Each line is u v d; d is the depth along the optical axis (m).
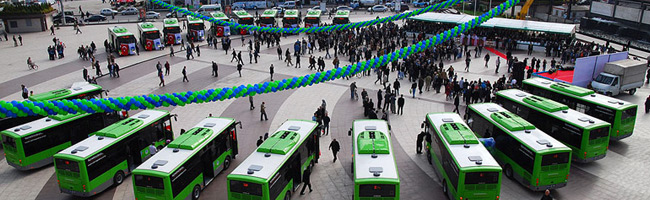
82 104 11.98
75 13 91.06
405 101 35.12
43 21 69.56
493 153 23.53
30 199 21.36
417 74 39.94
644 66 35.53
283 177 19.47
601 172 23.08
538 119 26.03
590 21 63.94
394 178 17.75
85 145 21.27
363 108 33.50
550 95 30.11
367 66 15.22
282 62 48.72
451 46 50.59
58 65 47.84
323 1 104.81
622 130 25.52
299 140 21.52
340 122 30.73
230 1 99.38
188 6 87.62
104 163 21.27
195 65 47.81
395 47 55.03
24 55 52.69
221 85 40.12
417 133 28.56
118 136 22.09
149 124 24.12
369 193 17.83
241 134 28.80
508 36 54.59
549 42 50.03
